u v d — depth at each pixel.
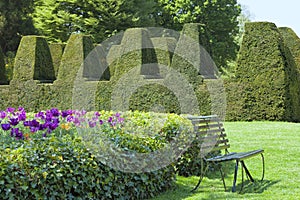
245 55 12.90
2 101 14.27
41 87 13.88
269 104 12.59
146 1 23.34
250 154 5.70
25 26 22.70
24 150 4.16
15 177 3.84
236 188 5.73
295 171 6.54
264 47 12.70
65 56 13.87
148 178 5.16
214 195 5.32
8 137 4.68
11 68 19.27
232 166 7.02
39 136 4.93
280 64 12.52
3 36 22.39
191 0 25.27
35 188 3.98
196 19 25.27
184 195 5.38
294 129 10.23
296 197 5.13
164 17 25.77
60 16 21.94
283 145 8.34
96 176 4.54
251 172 6.59
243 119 12.76
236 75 12.95
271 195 5.25
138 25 22.31
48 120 5.34
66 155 4.36
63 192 4.22
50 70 14.84
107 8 21.53
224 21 25.48
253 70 12.77
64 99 13.67
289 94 12.63
